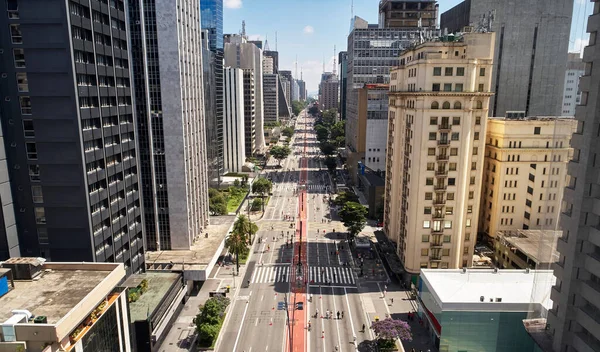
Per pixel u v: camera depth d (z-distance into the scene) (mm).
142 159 97125
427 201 85625
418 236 87438
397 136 97438
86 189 61531
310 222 138250
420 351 69688
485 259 96688
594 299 41938
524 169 96188
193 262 92875
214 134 163500
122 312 53031
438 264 88750
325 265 104312
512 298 67312
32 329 38312
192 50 104125
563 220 45938
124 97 73125
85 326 44438
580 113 42969
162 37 92250
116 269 51625
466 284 72000
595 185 41750
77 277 50812
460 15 126938
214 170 164375
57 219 62406
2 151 59188
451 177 84375
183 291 82812
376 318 77500
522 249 84125
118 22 70812
